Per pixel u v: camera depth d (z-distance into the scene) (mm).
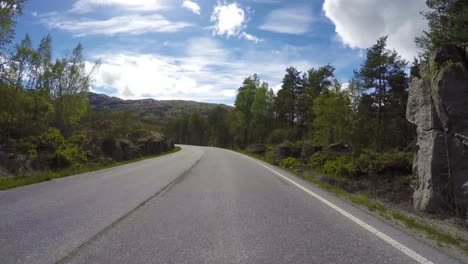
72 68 28516
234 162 20016
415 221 5816
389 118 33812
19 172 12305
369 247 4027
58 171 14117
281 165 20719
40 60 24766
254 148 38094
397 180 12594
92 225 4953
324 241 4262
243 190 8719
